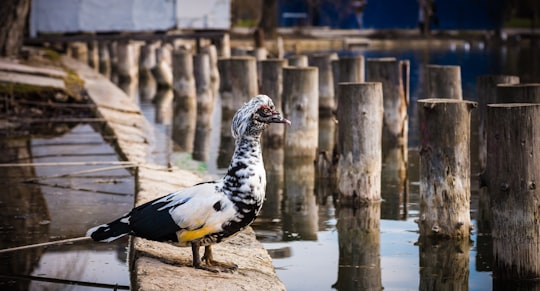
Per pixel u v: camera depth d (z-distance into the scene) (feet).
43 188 37.88
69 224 31.68
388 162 50.67
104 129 52.80
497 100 37.47
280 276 29.40
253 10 175.22
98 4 109.40
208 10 115.24
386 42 146.72
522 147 27.61
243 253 26.05
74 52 115.75
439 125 32.71
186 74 80.79
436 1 165.07
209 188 22.53
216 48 110.63
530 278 28.50
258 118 22.31
